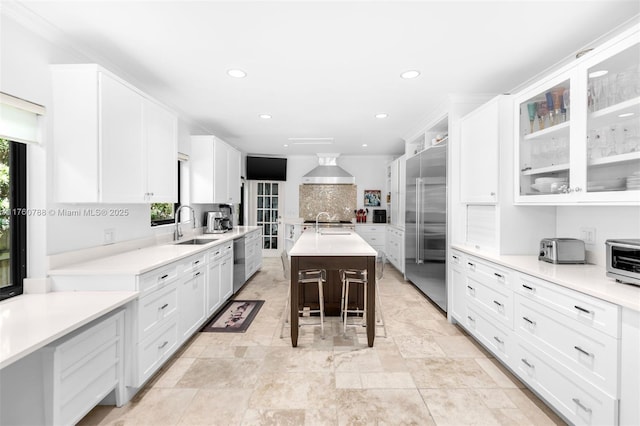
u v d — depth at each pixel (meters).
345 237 3.91
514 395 1.95
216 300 3.32
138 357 1.89
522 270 1.98
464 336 2.84
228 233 4.38
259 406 1.84
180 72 2.54
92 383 1.61
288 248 6.96
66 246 2.03
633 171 1.62
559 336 1.68
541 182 2.20
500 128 2.45
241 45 2.10
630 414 1.31
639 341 1.27
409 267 4.66
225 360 2.39
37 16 1.75
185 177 3.96
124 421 1.71
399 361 2.38
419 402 1.88
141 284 1.92
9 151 1.77
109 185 2.02
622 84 1.64
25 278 1.82
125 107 2.17
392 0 1.63
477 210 2.88
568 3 1.65
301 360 2.39
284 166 6.86
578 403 1.55
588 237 2.17
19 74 1.73
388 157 6.97
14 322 1.36
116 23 1.84
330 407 1.83
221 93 3.03
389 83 2.77
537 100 2.26
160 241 3.17
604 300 1.41
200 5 1.68
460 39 2.02
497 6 1.68
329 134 4.90
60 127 1.91
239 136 5.07
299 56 2.26
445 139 3.29
